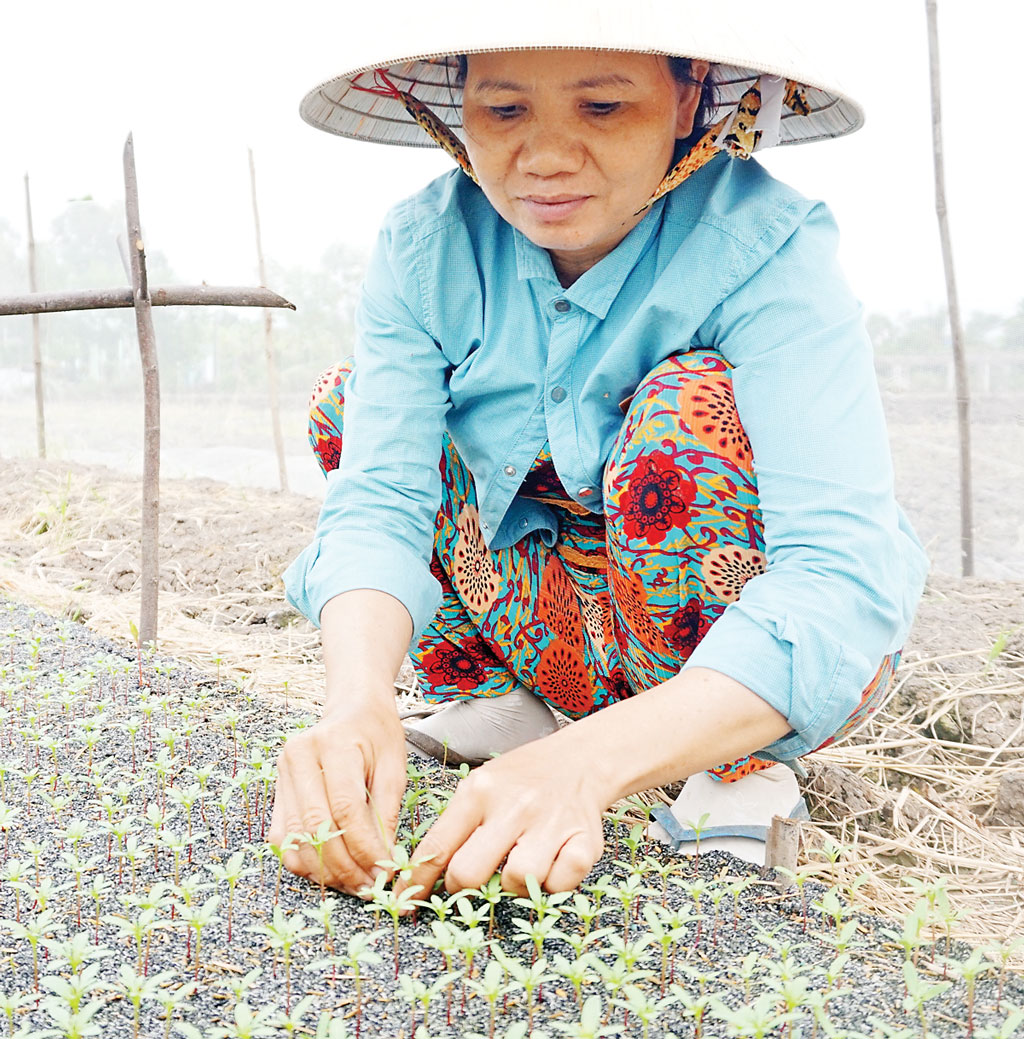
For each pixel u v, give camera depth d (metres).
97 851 2.02
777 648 1.76
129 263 3.19
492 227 2.23
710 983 1.64
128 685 2.96
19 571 4.59
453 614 2.57
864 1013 1.57
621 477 2.11
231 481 10.02
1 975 1.60
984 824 2.73
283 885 1.89
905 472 8.65
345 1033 1.38
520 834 1.64
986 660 3.46
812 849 2.30
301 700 3.04
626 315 2.13
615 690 2.67
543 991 1.61
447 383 2.34
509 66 1.77
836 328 1.93
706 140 1.98
